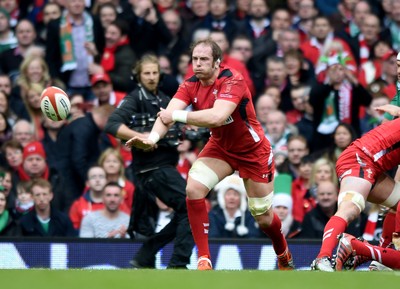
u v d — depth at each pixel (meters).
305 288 21.19
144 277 22.69
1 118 43.91
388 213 30.61
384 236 30.88
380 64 49.88
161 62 47.38
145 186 33.44
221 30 51.22
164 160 33.19
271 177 30.80
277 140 43.38
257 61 49.50
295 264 35.72
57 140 43.31
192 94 29.70
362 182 28.69
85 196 39.19
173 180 33.09
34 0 52.97
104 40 48.28
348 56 48.69
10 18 52.34
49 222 38.34
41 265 35.66
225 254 35.66
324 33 50.47
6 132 44.34
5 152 41.72
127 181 39.75
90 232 38.16
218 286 21.28
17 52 49.91
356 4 53.44
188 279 22.38
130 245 35.59
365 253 28.14
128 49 47.78
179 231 32.97
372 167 28.94
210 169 30.02
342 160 29.30
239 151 30.05
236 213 37.88
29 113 44.53
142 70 33.50
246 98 29.53
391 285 21.86
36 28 51.75
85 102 46.41
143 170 33.22
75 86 48.28
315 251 35.75
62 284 21.42
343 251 28.06
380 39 51.72
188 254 32.97
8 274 23.36
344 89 45.41
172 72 49.44
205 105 29.53
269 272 24.34
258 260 35.72
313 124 45.38
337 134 41.50
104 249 35.66
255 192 30.64
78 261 35.66
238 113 29.48
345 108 45.47
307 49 50.44
